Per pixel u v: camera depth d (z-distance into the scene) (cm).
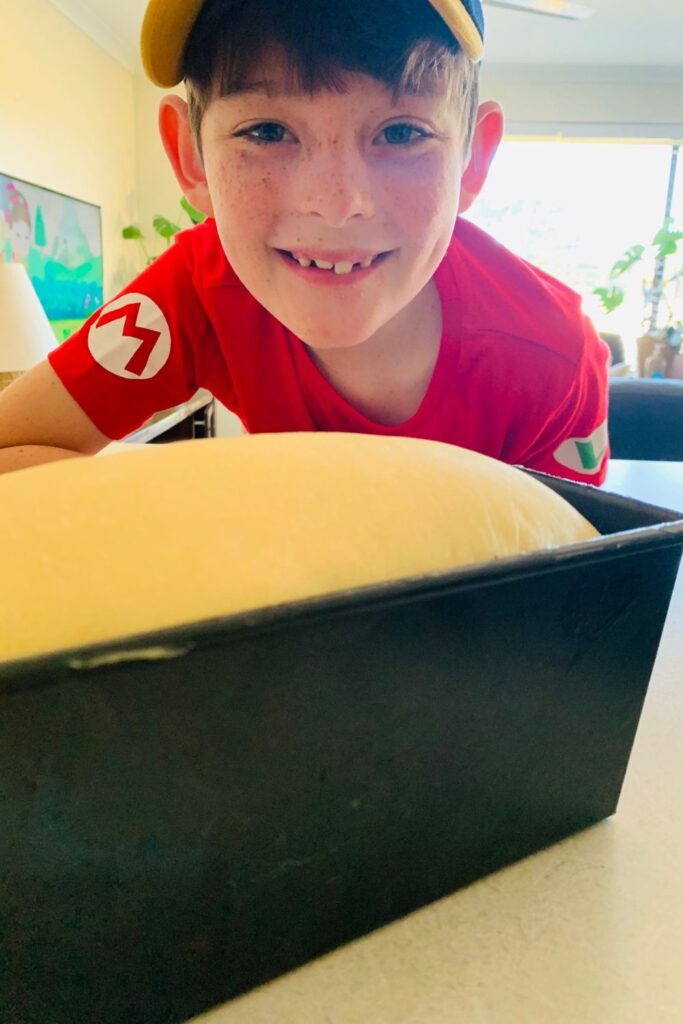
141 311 67
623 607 32
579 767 34
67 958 24
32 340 183
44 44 258
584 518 37
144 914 24
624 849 34
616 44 333
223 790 24
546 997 27
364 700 26
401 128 45
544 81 376
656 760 40
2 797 21
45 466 30
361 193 45
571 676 32
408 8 42
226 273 64
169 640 21
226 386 73
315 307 51
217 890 25
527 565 28
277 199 46
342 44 41
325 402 65
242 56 42
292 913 27
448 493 32
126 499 27
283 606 23
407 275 51
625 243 408
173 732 23
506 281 65
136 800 23
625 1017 26
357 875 28
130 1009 25
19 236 244
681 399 161
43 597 24
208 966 26
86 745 21
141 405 69
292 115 43
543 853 34
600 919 30
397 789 28
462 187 59
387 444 35
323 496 29
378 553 28
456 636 27
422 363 62
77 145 291
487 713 30
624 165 396
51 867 22
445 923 30
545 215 405
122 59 334
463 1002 27
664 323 404
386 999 27
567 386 64
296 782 26
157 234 371
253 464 30
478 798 31
